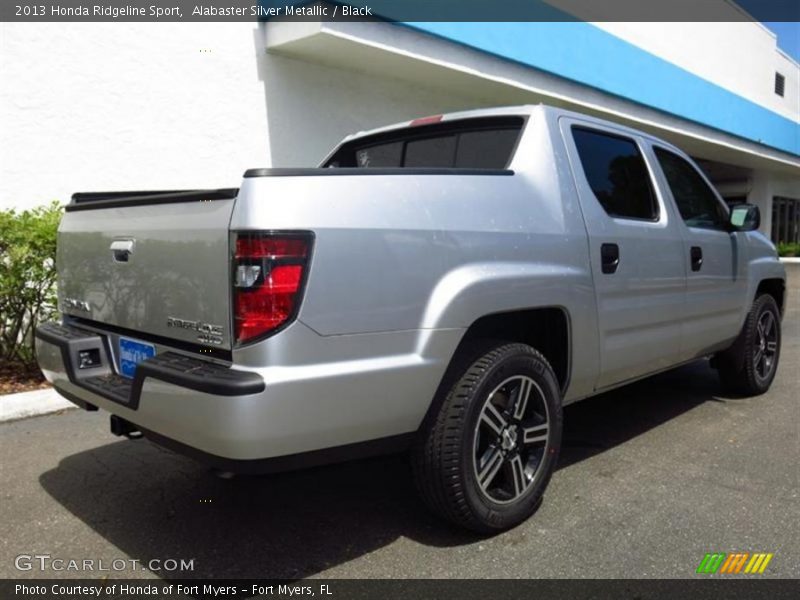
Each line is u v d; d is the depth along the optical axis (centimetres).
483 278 296
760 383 547
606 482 375
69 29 684
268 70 852
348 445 267
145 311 296
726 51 1988
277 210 245
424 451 292
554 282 329
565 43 1157
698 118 1622
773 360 569
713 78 1908
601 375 373
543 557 295
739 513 336
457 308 286
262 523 332
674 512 337
